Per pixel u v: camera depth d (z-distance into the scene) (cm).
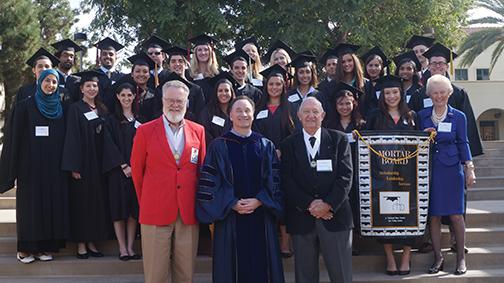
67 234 557
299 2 1405
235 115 463
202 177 454
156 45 705
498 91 2914
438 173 535
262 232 452
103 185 574
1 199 812
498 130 3148
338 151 471
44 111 555
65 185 561
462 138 535
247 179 452
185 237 461
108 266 566
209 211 445
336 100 558
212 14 1378
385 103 543
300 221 466
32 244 548
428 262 575
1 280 555
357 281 536
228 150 457
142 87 614
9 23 1770
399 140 517
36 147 551
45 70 557
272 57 696
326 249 464
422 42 768
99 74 588
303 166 465
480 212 684
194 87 618
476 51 2436
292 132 552
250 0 1476
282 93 571
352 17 1384
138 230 605
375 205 516
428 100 589
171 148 461
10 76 1814
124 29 1577
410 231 514
